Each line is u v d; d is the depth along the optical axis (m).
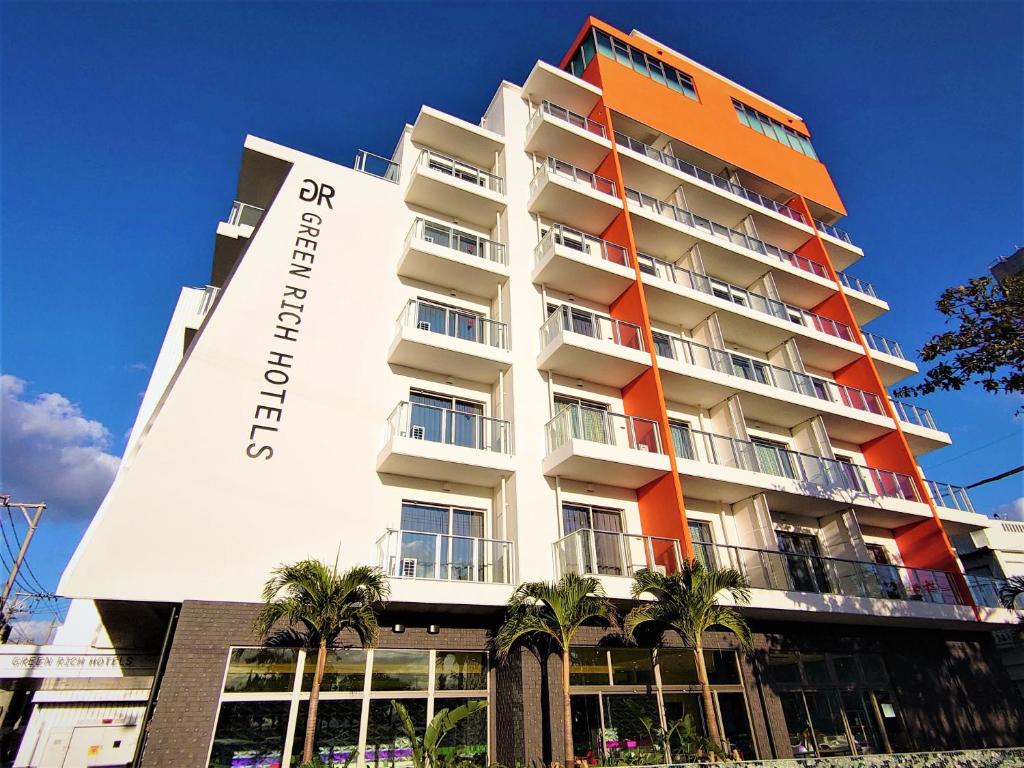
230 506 11.00
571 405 14.32
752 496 15.65
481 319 15.61
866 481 19.19
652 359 15.72
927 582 16.28
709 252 20.52
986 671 16.89
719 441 17.12
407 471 13.05
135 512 10.23
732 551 15.35
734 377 16.95
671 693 12.46
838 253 24.98
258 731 9.53
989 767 6.32
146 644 15.77
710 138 24.30
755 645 13.80
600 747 11.23
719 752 10.27
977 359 11.13
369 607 9.93
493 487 14.16
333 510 11.92
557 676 11.24
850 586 15.61
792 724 13.35
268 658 10.11
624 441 15.71
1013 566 22.81
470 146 19.70
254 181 16.94
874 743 13.95
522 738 10.40
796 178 26.20
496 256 17.73
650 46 25.59
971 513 18.56
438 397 14.84
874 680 14.93
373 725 10.40
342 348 13.87
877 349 22.42
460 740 10.95
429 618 11.72
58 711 17.30
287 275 14.12
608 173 20.38
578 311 17.41
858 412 18.86
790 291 22.52
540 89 21.61
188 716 9.02
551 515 13.45
